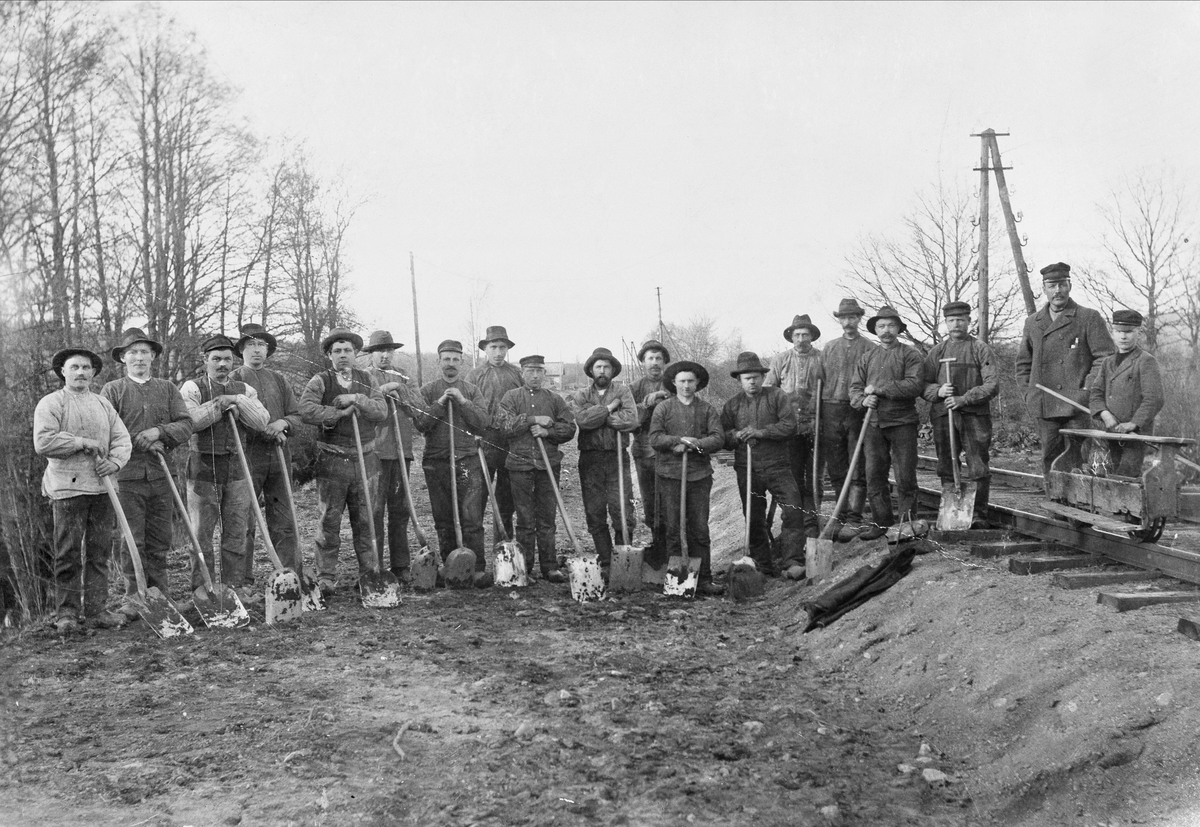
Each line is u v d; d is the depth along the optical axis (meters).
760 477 9.39
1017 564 6.89
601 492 9.65
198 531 8.30
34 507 7.61
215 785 4.60
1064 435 8.08
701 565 9.26
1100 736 4.39
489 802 4.45
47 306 6.92
